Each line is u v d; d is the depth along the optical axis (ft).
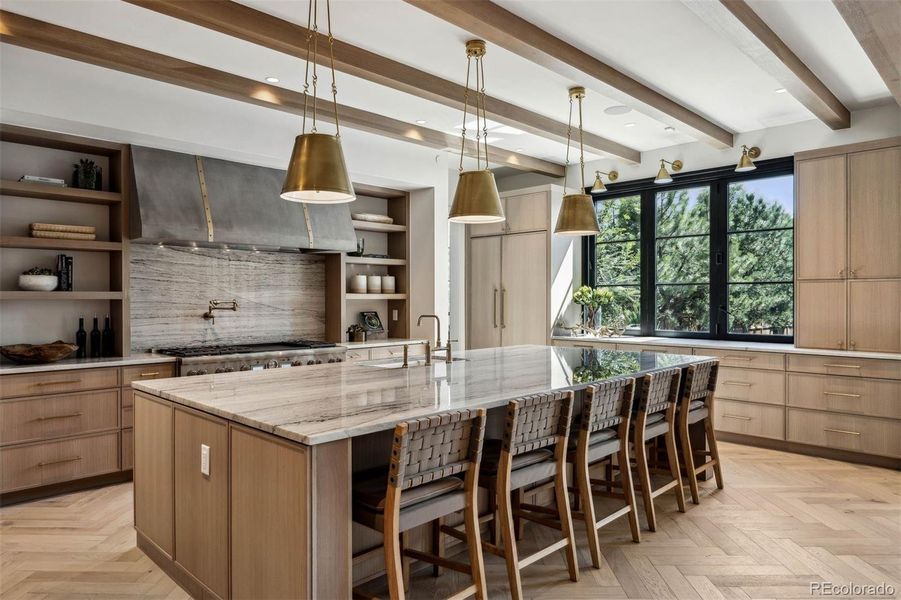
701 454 13.43
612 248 21.85
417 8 9.97
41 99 11.96
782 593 8.21
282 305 18.21
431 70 12.76
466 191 10.52
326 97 14.26
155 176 14.17
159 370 13.75
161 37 10.94
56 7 9.80
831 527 10.61
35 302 13.62
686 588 8.37
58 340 13.96
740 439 16.84
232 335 17.06
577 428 10.23
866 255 15.14
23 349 12.17
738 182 18.70
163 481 8.72
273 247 16.57
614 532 10.45
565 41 11.43
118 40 11.03
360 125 15.34
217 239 14.73
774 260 17.99
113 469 13.08
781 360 15.96
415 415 6.95
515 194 22.35
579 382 9.37
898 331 14.65
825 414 15.24
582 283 22.54
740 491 12.69
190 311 16.19
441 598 8.13
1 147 13.16
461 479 8.14
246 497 6.92
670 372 11.03
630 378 9.93
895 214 14.73
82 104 12.51
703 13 9.67
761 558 9.34
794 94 13.37
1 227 13.14
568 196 12.55
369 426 6.48
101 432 12.89
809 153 16.06
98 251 14.43
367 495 6.95
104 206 14.56
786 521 10.93
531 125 15.85
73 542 10.00
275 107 13.80
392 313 21.31
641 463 10.51
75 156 14.12
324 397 8.02
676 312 20.18
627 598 8.09
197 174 15.01
